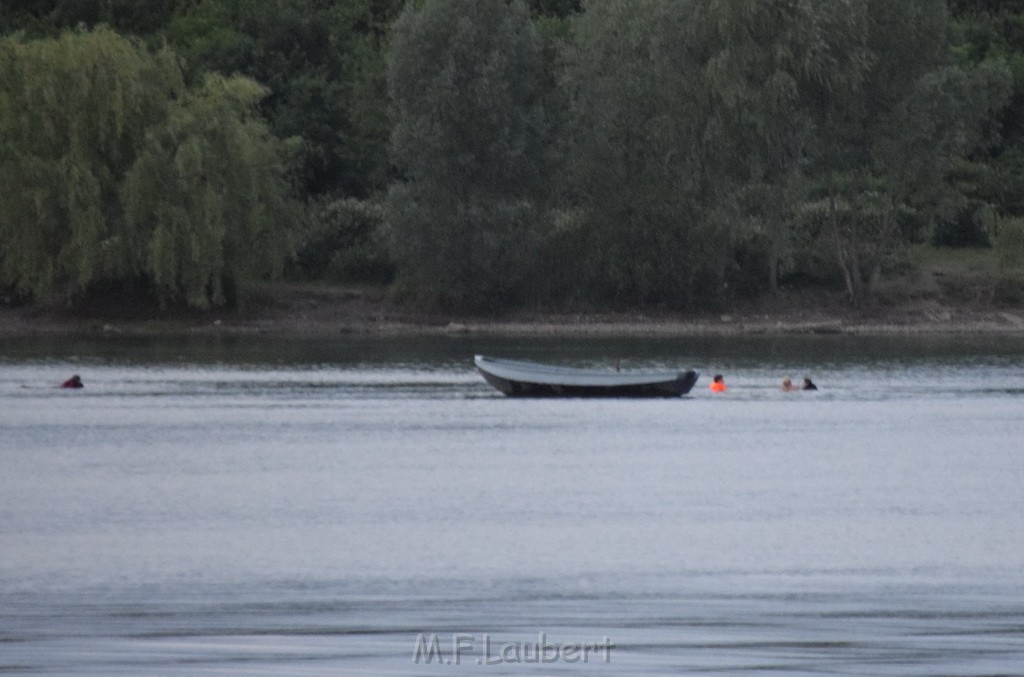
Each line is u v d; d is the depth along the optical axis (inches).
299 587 7219.5
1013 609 6870.1
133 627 6594.5
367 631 6560.0
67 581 7293.3
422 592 7145.7
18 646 6348.4
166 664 6161.4
